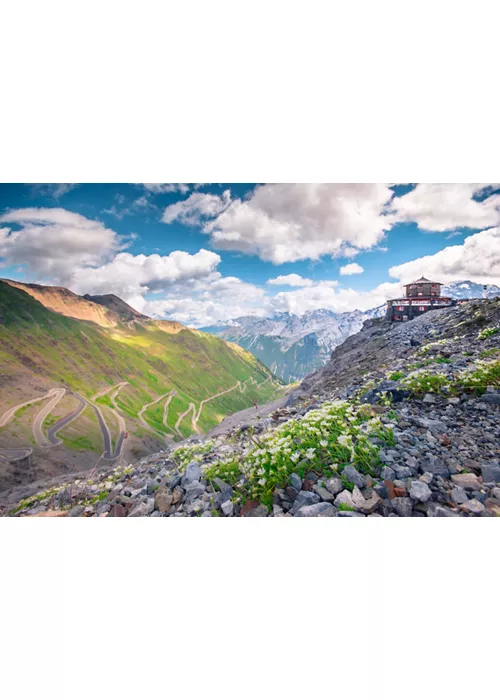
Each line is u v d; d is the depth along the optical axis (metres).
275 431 6.65
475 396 8.32
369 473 5.12
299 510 4.74
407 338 24.45
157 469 9.12
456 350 14.66
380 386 9.98
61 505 8.14
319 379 29.53
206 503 5.78
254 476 5.48
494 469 5.20
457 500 4.62
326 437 5.68
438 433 6.50
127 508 6.78
